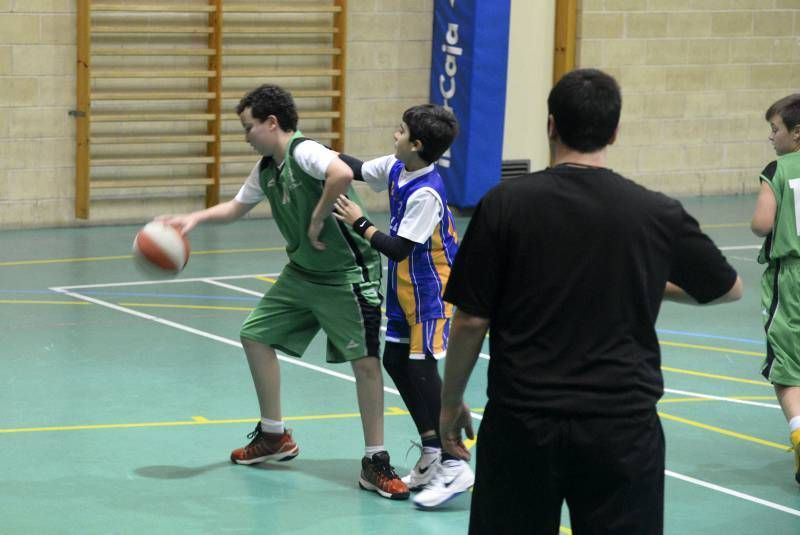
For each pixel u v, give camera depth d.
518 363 3.72
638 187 3.76
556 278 3.68
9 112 14.41
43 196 14.77
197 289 11.78
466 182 16.39
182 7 14.91
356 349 6.36
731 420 8.06
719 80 18.28
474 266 3.73
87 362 9.04
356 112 16.38
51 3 14.39
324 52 15.85
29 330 9.96
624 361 3.69
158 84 15.09
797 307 6.62
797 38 18.75
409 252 6.04
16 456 6.89
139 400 8.10
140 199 15.34
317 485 6.55
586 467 3.70
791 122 6.66
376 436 6.47
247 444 7.23
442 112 6.05
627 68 17.58
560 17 17.11
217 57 15.16
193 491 6.41
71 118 14.73
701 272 3.82
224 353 9.42
